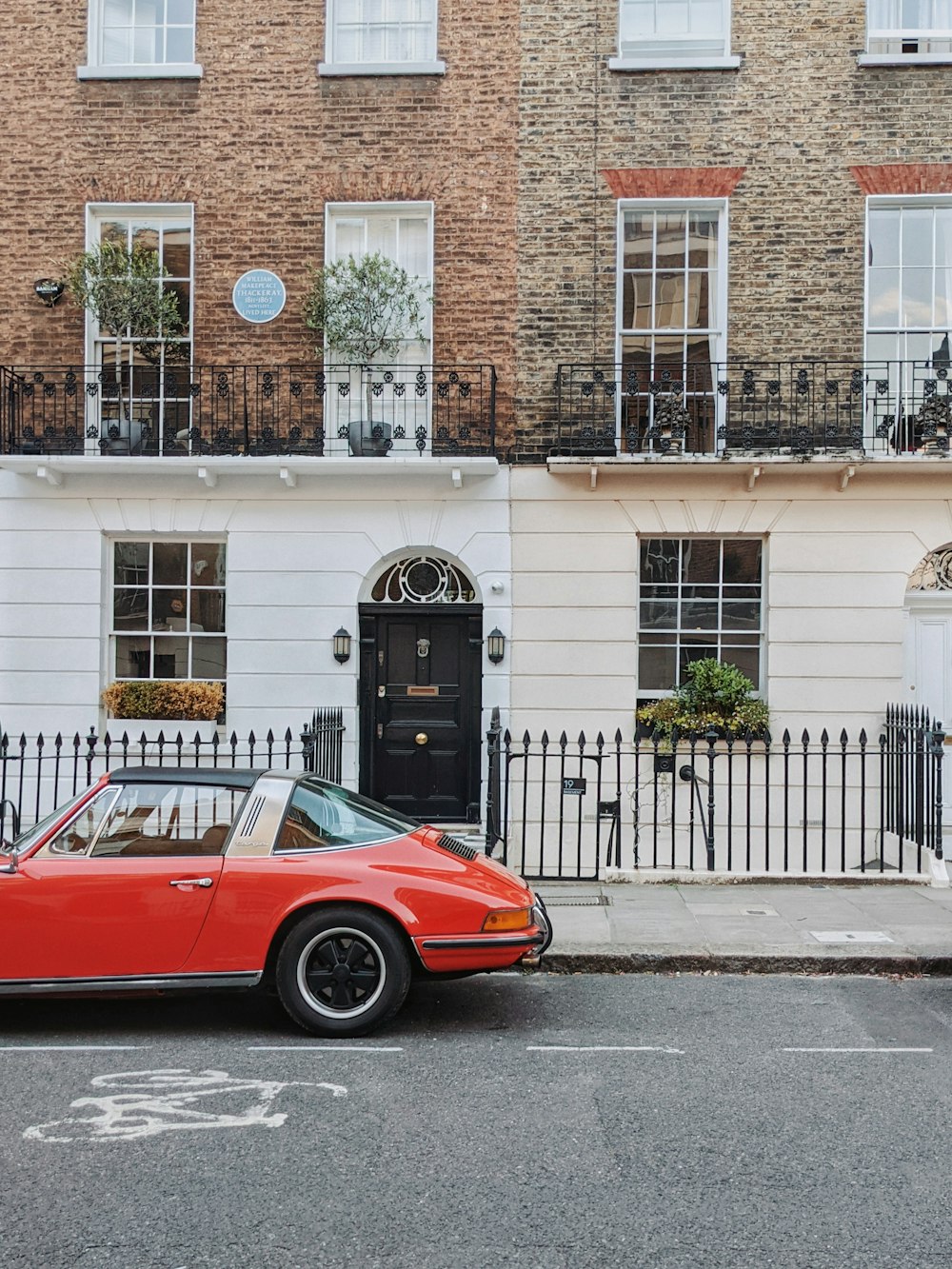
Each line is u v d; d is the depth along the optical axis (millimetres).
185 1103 5035
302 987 6070
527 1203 4035
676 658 11812
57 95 11891
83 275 11461
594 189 11648
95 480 11711
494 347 11680
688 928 8297
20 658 11672
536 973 7566
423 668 11867
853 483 11367
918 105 11477
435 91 11750
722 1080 5398
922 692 11531
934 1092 5223
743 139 11570
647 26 11891
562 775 10156
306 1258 3646
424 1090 5230
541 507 11578
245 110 11820
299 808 6406
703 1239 3773
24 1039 6074
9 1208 3984
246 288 11750
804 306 11500
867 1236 3805
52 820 6375
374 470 11414
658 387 11695
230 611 11703
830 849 11344
